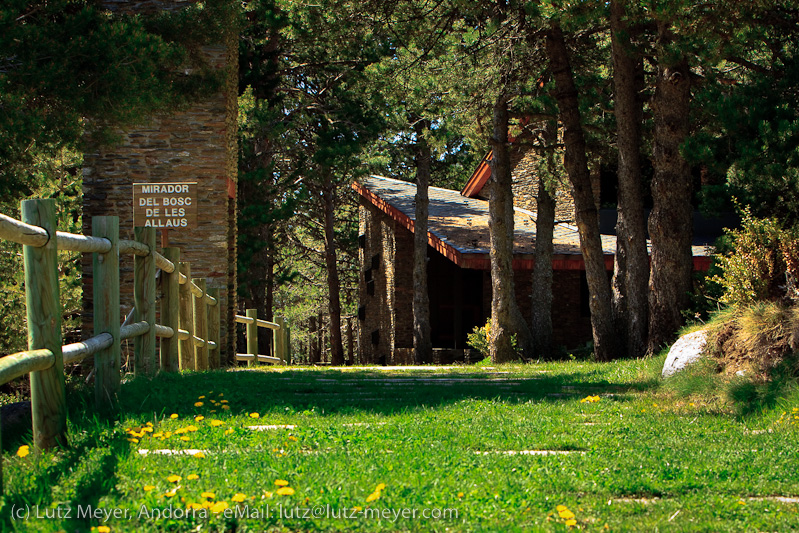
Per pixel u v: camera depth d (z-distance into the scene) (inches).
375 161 941.2
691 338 349.1
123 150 569.3
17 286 551.5
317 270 1806.1
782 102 464.1
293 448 169.9
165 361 347.3
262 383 331.9
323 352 2150.6
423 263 926.4
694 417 244.2
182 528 113.3
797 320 299.4
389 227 1099.9
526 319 936.3
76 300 595.5
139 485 132.1
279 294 1777.8
